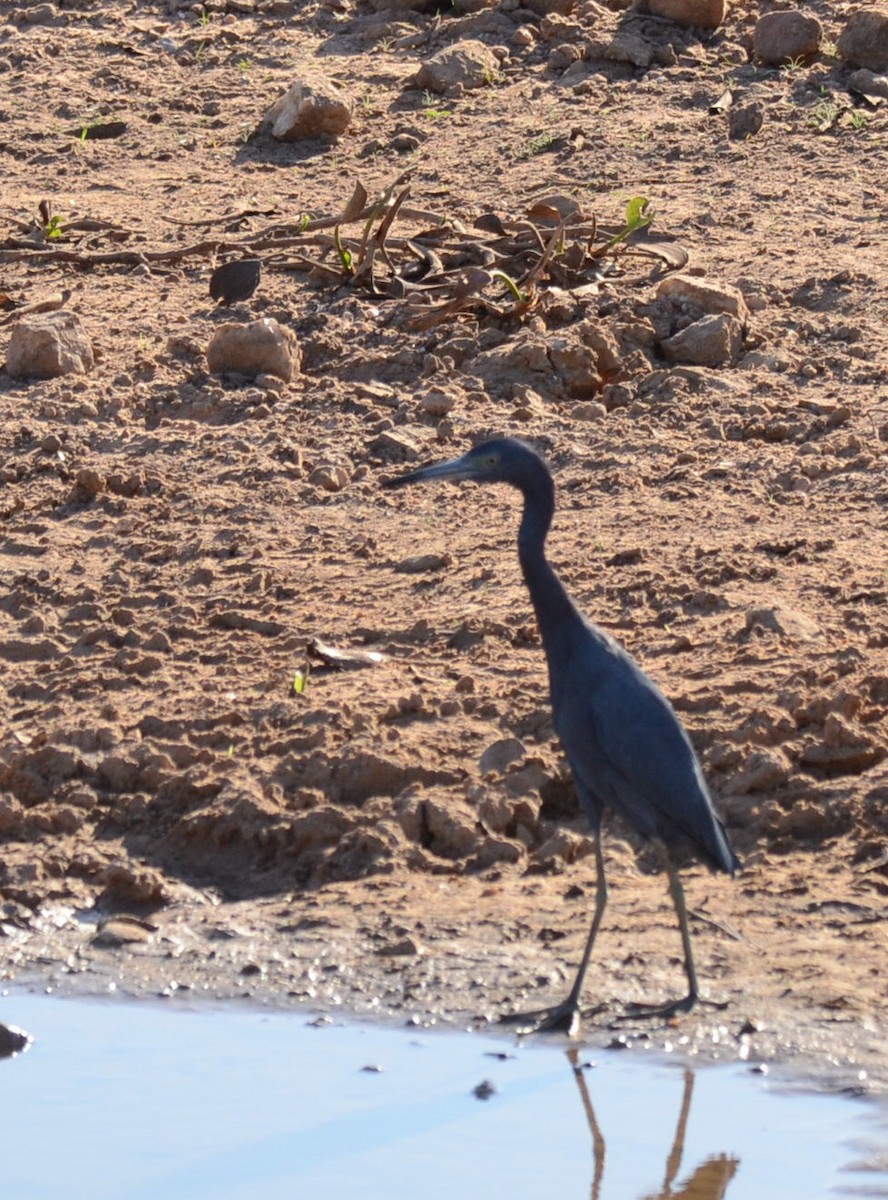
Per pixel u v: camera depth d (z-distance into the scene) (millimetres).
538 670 12602
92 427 17578
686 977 9562
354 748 11531
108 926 10477
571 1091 8781
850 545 14234
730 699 11805
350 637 13352
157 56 30344
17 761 11844
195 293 20797
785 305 19234
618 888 10594
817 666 12078
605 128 25516
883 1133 8258
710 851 8961
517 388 17531
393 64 28969
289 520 15617
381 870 10797
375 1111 8773
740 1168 8086
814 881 10414
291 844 11062
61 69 30156
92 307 20438
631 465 16078
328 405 17703
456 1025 9406
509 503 15805
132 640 13508
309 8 31312
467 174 24422
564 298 18828
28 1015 9781
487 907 10422
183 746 11844
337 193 24156
